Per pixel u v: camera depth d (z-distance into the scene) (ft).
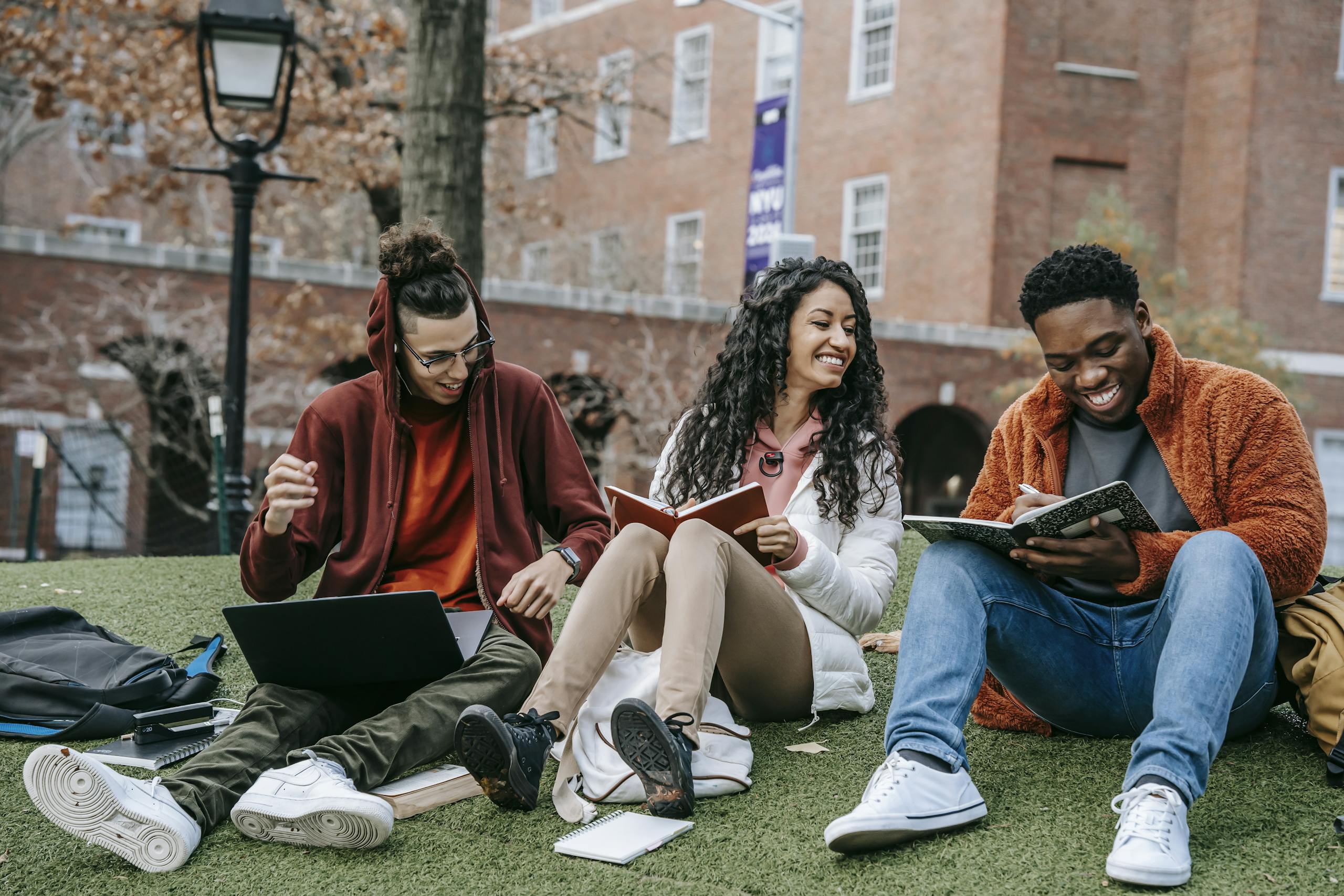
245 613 8.48
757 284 10.59
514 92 47.50
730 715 9.34
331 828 7.59
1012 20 66.80
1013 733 9.69
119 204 80.33
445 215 24.47
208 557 19.80
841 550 10.18
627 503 9.08
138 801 7.47
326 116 44.34
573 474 10.69
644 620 9.31
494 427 10.44
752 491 8.84
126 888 7.30
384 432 10.22
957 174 68.80
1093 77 68.23
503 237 80.23
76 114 56.75
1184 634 7.26
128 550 54.08
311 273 56.90
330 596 10.04
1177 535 8.01
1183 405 8.77
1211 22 68.85
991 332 64.54
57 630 11.49
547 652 10.24
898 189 72.02
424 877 7.32
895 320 67.67
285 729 8.70
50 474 54.08
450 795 8.61
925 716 7.61
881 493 10.14
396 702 9.53
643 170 86.89
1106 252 8.63
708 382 10.77
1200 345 58.23
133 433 56.95
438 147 24.49
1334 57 68.08
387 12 43.93
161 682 10.62
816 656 9.57
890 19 72.95
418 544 10.36
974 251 67.67
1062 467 9.29
